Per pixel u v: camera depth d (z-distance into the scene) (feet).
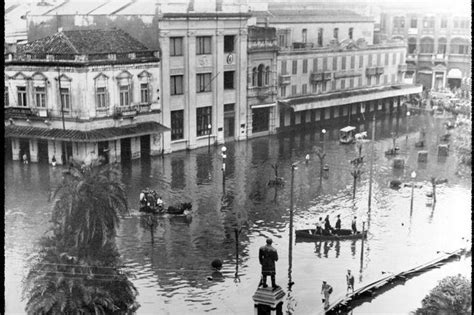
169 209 132.46
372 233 126.11
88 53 165.27
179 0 185.98
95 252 92.73
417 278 107.14
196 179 157.58
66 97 164.96
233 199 143.23
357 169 158.20
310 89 205.26
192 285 102.99
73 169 96.63
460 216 130.62
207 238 121.60
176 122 188.14
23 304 94.02
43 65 164.55
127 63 173.17
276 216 134.72
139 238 120.26
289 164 169.58
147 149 181.16
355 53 204.54
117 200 95.40
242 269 109.40
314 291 102.22
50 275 88.94
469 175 152.66
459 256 114.83
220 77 194.59
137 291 96.63
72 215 92.53
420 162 163.02
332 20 204.23
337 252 117.91
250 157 177.68
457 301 86.48
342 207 139.44
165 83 183.11
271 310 94.99
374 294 101.96
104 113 168.86
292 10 203.82
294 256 115.55
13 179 143.84
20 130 163.43
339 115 205.26
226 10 194.70
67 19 185.16
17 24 181.16
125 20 184.24
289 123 204.44
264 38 199.93
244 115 200.54
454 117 175.94
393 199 142.41
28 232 113.50
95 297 88.74
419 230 125.29
